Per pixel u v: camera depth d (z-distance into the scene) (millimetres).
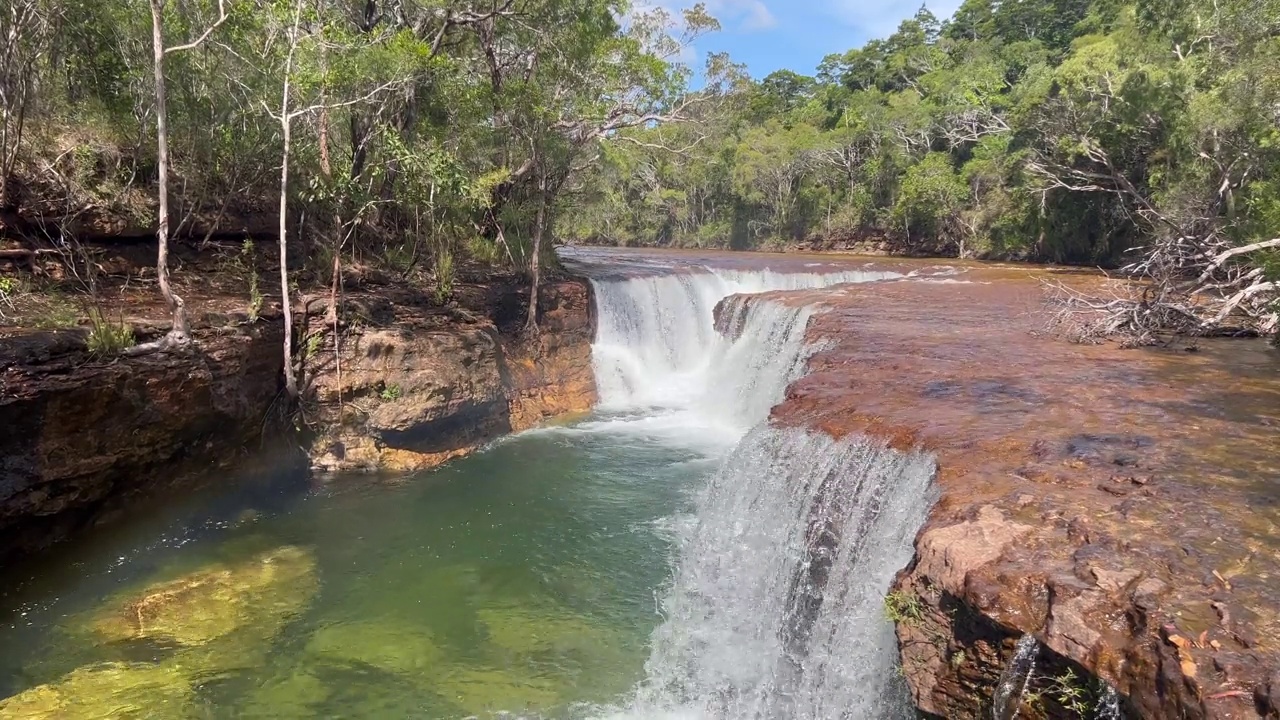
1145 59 35812
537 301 20250
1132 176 35750
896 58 70875
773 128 68312
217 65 15117
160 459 11141
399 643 9391
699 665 9141
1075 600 5121
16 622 9141
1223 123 27281
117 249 14125
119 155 14430
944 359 13109
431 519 12844
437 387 15281
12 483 9148
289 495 13508
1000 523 6367
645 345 23109
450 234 19594
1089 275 30969
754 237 64875
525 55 22422
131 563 10703
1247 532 6109
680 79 23562
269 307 13898
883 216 55281
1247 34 25281
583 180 27469
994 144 47688
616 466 15500
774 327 19656
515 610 10258
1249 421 9273
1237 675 4289
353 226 16719
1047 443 8430
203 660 8820
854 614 7371
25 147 13258
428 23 20359
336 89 15305
